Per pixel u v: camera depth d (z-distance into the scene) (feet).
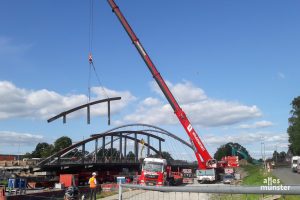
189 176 271.69
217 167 207.21
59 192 172.24
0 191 135.23
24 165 293.43
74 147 354.33
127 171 344.69
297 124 383.04
